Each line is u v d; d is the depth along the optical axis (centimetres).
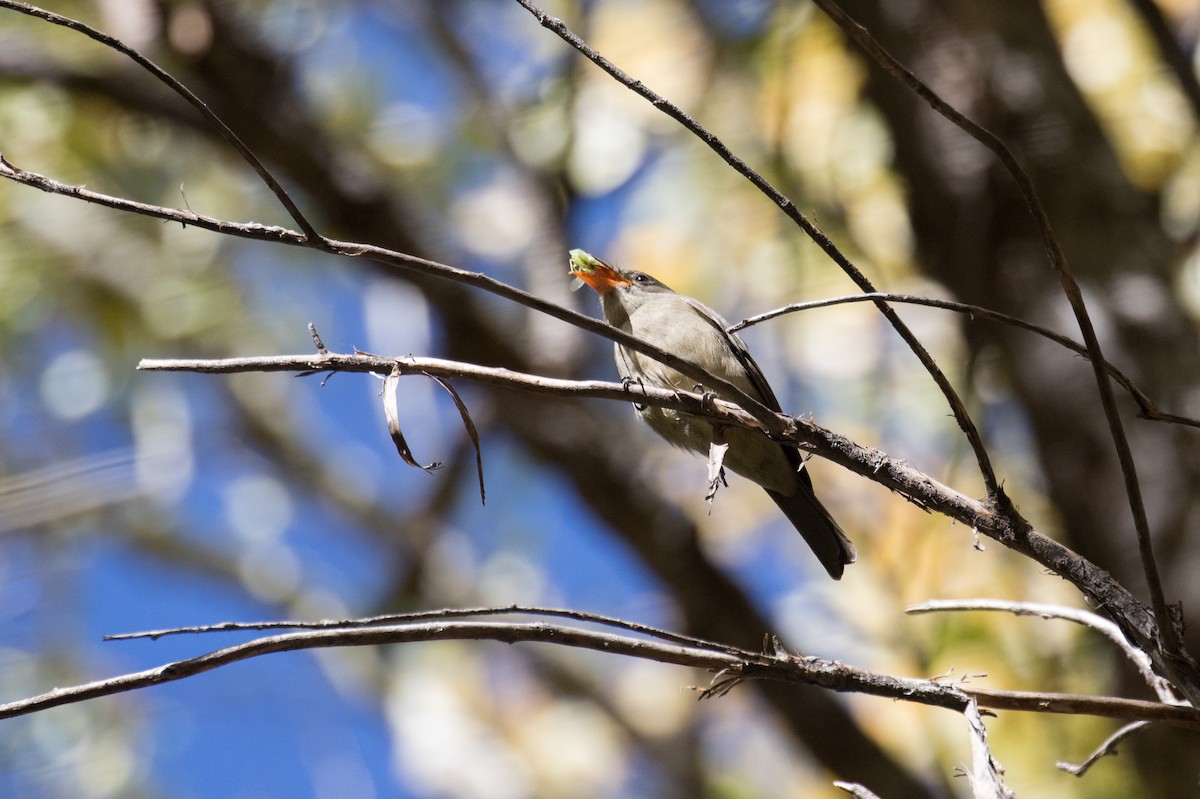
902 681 413
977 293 895
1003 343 885
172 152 1303
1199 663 428
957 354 1068
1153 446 803
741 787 1400
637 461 1146
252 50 1079
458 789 1538
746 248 1182
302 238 379
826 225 1112
